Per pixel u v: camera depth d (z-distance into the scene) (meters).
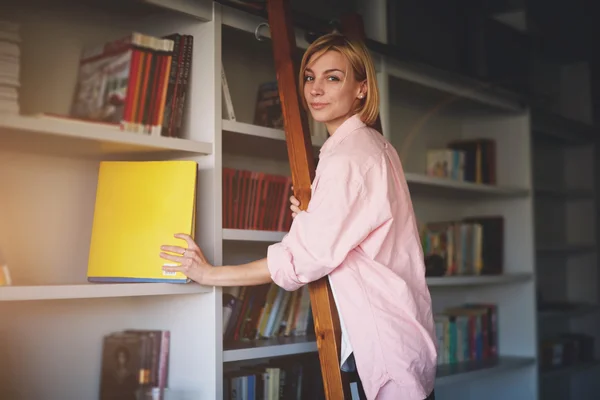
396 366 1.74
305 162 1.93
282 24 2.06
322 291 1.85
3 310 1.97
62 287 1.71
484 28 3.65
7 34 1.70
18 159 2.00
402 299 1.77
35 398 2.01
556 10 4.16
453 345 3.41
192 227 1.94
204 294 2.07
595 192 4.52
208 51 2.12
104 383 2.13
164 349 2.13
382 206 1.76
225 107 2.20
